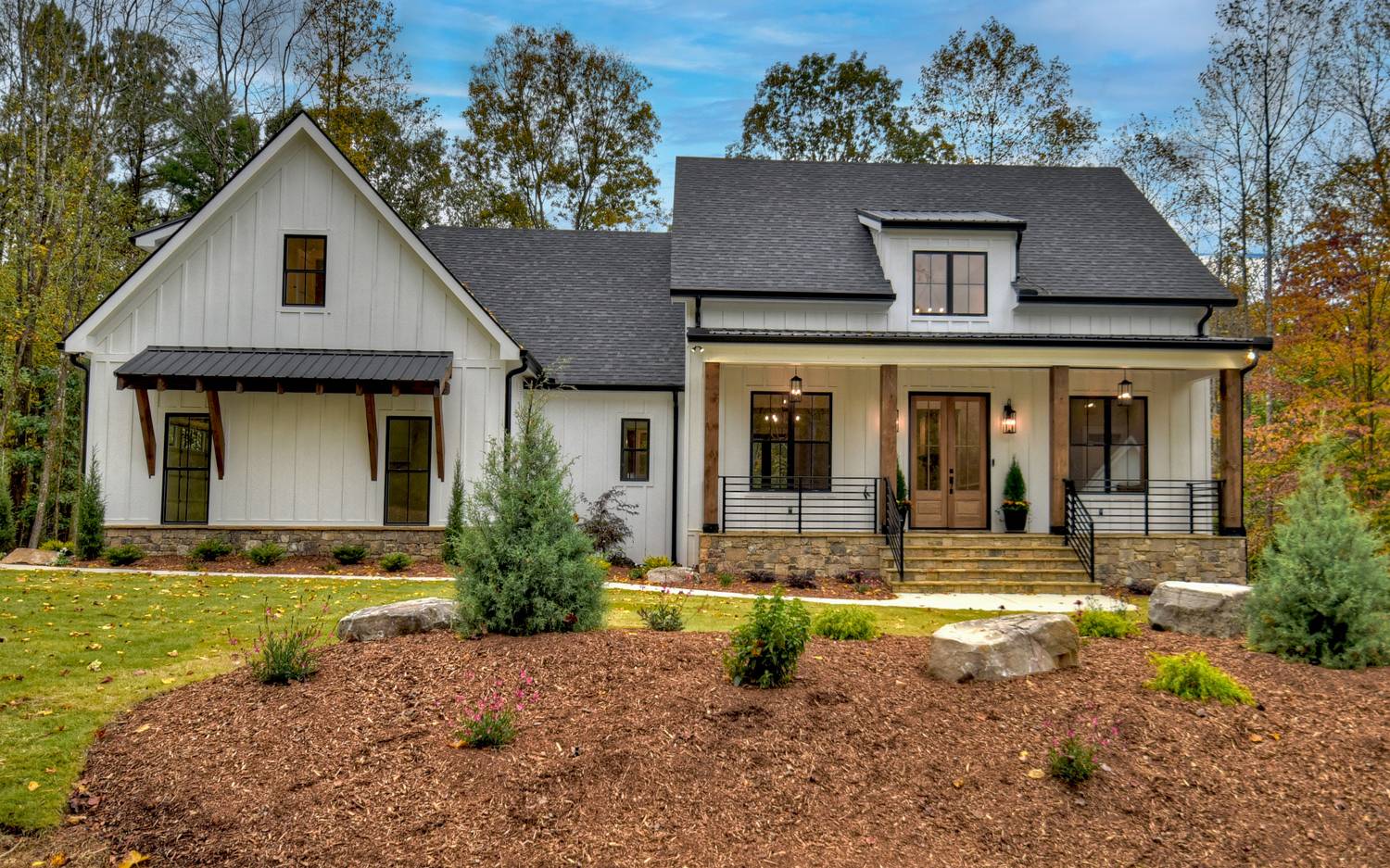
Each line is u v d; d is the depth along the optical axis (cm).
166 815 468
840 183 1950
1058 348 1480
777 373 1639
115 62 2192
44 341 2069
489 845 438
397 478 1514
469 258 1970
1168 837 463
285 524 1481
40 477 2150
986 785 502
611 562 1558
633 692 593
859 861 433
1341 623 679
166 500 1468
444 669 625
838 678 627
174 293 1481
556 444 770
